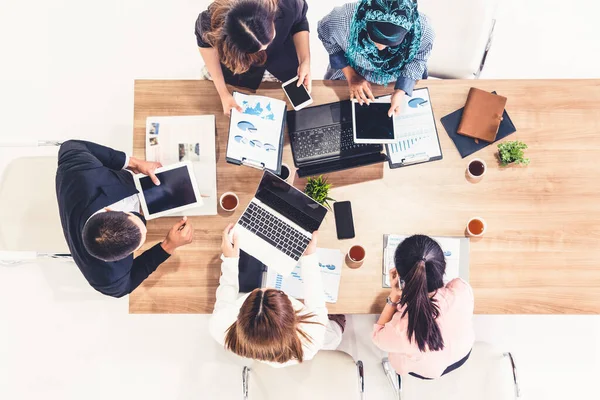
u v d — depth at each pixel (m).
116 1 3.01
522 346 2.72
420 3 2.09
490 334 2.72
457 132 1.96
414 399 2.14
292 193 1.83
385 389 2.63
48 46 2.97
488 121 1.94
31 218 2.16
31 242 2.16
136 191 1.85
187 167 1.84
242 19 1.50
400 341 1.79
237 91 1.90
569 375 2.70
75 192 1.75
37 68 2.95
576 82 2.00
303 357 1.72
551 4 3.04
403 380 2.18
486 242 1.93
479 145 1.96
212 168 1.93
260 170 1.94
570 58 2.99
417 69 1.90
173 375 2.69
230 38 1.55
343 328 2.43
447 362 1.81
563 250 1.93
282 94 1.98
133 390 2.67
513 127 1.97
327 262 1.89
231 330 1.63
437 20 2.09
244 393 2.04
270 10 1.56
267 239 1.82
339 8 1.88
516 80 2.00
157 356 2.70
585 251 1.93
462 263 1.91
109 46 2.97
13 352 2.70
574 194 1.96
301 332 1.65
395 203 1.94
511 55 3.00
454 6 2.05
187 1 3.02
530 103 1.99
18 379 2.68
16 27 2.99
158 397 2.67
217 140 1.96
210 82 1.98
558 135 1.98
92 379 2.68
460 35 2.10
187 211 1.91
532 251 1.93
